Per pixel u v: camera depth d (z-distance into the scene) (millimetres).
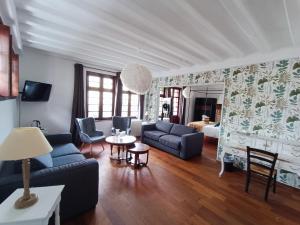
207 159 4098
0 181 1486
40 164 1741
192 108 8625
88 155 3953
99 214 1993
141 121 5980
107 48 3408
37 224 1153
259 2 1722
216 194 2574
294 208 2330
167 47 3131
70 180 1803
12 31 2377
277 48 3072
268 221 2049
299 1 1688
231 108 3785
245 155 2959
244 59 3555
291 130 2980
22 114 3920
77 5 1887
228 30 2359
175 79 5121
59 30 2621
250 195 2594
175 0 1694
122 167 3365
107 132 5555
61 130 4539
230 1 1688
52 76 4273
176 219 1986
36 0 1823
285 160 2557
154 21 2170
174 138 4402
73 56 4191
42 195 1373
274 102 3172
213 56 3627
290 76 2977
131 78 2646
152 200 2326
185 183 2857
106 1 1800
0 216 1127
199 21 2096
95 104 5246
